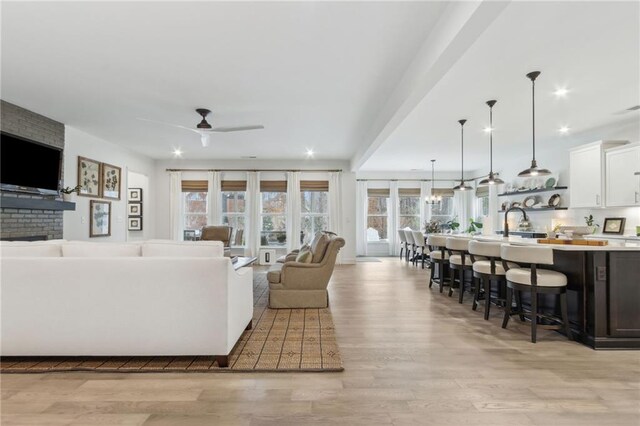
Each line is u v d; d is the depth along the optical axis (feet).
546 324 11.62
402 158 27.78
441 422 6.18
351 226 28.73
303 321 12.34
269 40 9.55
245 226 28.58
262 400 6.93
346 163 28.91
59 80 12.34
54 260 8.42
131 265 8.41
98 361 8.68
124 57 10.60
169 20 8.60
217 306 8.41
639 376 7.95
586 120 17.01
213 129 15.38
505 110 15.53
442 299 15.80
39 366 8.36
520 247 10.44
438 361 8.80
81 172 19.24
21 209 14.98
